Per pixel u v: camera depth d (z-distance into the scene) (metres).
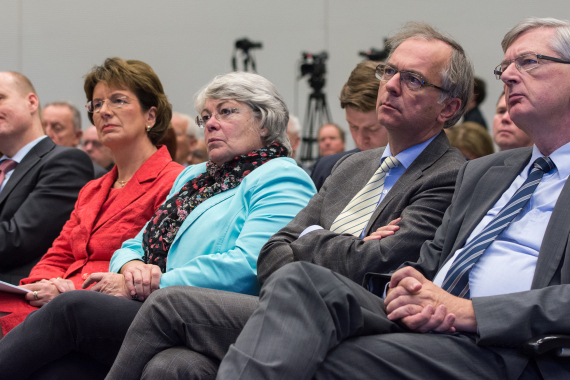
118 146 2.78
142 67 2.84
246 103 2.32
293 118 4.94
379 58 5.11
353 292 1.46
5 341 1.82
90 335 1.80
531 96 1.65
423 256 1.73
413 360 1.38
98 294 1.84
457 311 1.46
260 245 2.03
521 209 1.63
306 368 1.31
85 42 7.49
